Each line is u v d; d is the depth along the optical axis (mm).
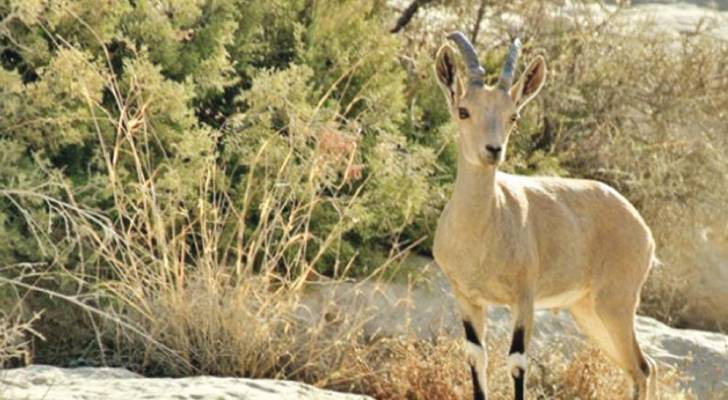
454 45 49781
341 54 43969
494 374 36688
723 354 41688
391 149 41375
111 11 39812
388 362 37281
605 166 50844
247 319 35938
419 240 39688
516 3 51625
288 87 40406
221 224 38438
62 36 39781
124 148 38969
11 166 37031
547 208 31922
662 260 49562
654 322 43312
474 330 31359
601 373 37594
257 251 38219
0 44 39531
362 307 38000
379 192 41312
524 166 46062
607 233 33031
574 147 50781
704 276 49781
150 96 37469
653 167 50406
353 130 41500
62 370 32969
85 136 38562
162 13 41344
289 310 36906
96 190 38188
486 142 28906
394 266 41156
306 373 36438
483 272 30484
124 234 35625
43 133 38094
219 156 40531
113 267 37062
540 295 32000
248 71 42812
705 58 52500
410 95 46688
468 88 29562
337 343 36344
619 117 51938
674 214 50375
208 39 41500
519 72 49938
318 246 39938
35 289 35312
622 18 53281
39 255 37156
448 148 44656
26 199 37031
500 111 29234
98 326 37344
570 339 40094
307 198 39906
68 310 37469
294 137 39031
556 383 37625
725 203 50906
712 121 52438
